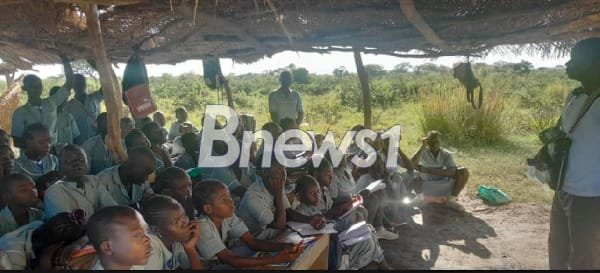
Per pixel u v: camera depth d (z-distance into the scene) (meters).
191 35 4.34
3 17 3.55
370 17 3.64
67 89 5.22
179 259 2.52
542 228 5.23
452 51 4.16
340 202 4.29
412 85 15.66
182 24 4.11
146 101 4.36
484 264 4.27
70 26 4.02
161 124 7.32
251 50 5.19
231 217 2.89
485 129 10.23
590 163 2.62
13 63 5.53
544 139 2.87
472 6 3.33
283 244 2.91
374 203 4.65
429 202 5.99
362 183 5.09
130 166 3.02
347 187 4.49
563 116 2.87
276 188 3.40
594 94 2.62
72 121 5.55
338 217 3.96
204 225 2.62
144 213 2.35
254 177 4.21
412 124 11.86
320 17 3.66
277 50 4.39
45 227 2.28
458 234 5.07
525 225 5.34
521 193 6.59
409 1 3.05
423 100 11.05
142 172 3.03
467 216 5.69
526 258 4.40
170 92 17.67
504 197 6.21
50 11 3.52
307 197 3.70
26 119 5.10
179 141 5.64
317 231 3.25
